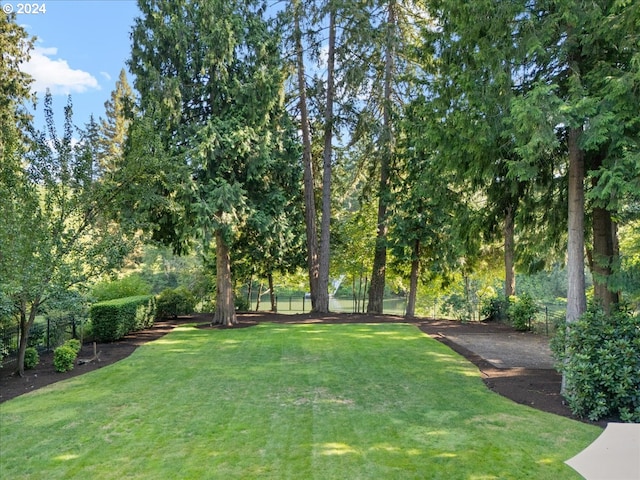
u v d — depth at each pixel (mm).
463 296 20406
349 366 7680
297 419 5078
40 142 7566
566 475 3736
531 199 7289
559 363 5605
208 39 11016
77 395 6020
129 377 6969
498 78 5531
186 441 4461
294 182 13734
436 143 6773
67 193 7766
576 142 5555
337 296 32844
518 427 4812
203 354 8688
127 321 10586
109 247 7883
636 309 5723
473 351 8992
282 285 21578
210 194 10695
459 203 7727
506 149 6156
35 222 6867
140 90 11266
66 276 7191
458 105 6422
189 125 11203
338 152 17156
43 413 5289
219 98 11453
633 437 2852
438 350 9062
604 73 5109
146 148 9289
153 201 9711
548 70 6051
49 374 7164
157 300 14125
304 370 7398
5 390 6277
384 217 15219
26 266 6660
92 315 9914
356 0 13852
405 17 15070
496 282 21500
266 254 14484
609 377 4844
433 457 4090
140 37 11336
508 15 5406
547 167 6801
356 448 4293
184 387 6398
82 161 7988
